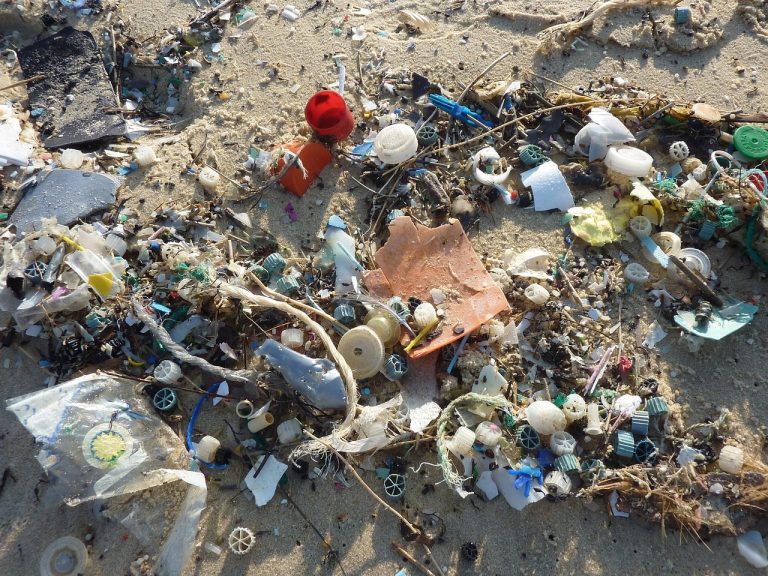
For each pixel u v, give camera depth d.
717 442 0.39
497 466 0.37
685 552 0.36
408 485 0.37
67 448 0.36
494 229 0.45
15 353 0.40
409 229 0.42
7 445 0.38
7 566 0.35
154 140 0.48
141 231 0.43
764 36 0.53
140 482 0.36
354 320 0.40
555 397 0.39
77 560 0.35
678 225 0.45
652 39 0.53
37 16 0.53
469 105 0.49
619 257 0.44
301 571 0.35
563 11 0.54
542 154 0.46
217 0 0.55
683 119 0.48
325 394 0.37
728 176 0.44
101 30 0.54
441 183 0.46
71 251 0.41
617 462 0.38
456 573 0.35
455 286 0.41
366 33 0.53
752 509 0.36
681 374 0.40
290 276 0.42
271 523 0.36
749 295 0.43
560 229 0.44
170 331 0.40
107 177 0.45
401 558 0.36
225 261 0.43
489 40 0.53
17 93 0.50
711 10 0.54
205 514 0.36
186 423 0.38
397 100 0.49
